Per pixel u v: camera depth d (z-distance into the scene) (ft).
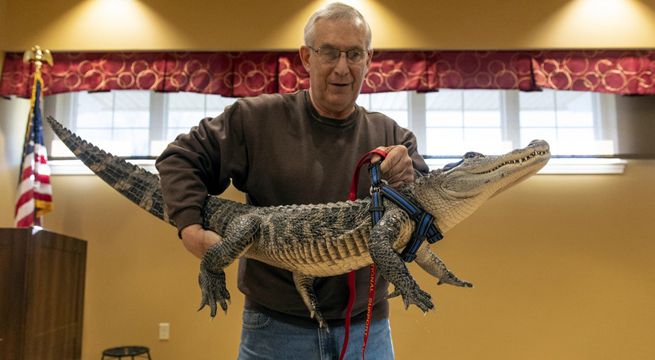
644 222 13.85
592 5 13.73
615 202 13.93
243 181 4.64
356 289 4.35
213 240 3.88
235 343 13.44
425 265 4.11
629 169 14.03
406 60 13.80
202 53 13.98
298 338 4.38
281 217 3.82
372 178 3.68
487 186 3.74
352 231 3.59
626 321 13.53
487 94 15.17
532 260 13.74
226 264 3.79
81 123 15.20
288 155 4.52
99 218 13.99
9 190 13.91
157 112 15.05
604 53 13.83
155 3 13.93
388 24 13.70
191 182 4.15
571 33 13.65
